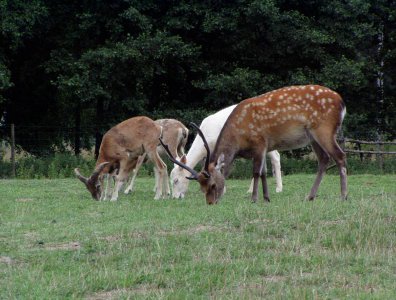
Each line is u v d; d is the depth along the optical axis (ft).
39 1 177.27
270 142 91.15
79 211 90.68
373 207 78.74
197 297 51.88
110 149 108.17
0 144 201.05
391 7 206.90
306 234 69.10
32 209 92.58
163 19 184.65
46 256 63.67
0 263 62.28
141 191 121.70
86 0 182.19
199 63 188.03
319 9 189.06
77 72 178.91
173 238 68.28
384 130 213.87
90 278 56.29
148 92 202.59
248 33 186.29
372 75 209.15
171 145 116.47
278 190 117.19
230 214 78.48
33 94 207.41
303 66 195.93
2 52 184.03
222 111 110.63
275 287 53.67
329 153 88.84
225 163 91.40
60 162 165.17
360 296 50.70
